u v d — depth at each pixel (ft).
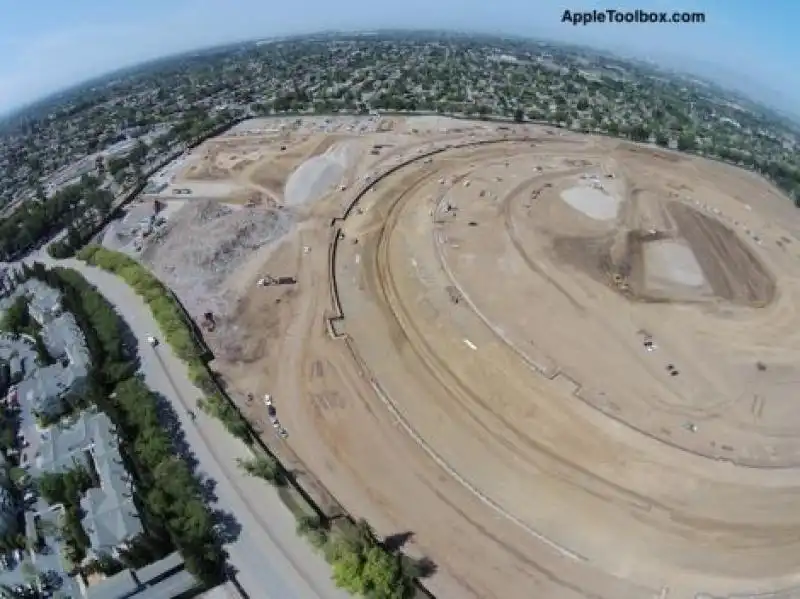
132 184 541.34
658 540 229.45
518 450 267.59
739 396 291.58
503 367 309.63
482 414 286.25
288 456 268.41
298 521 232.32
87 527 231.30
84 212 499.92
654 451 263.90
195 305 372.38
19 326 359.66
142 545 216.13
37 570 222.48
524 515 240.12
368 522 238.48
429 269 385.91
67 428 279.08
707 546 227.61
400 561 215.10
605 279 372.79
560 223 431.02
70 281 390.42
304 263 405.39
